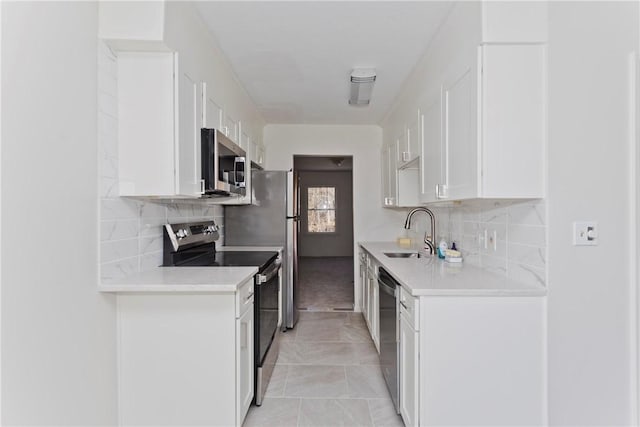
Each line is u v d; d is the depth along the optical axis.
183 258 2.30
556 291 1.56
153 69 1.64
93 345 1.50
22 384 1.14
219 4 1.78
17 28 1.11
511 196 1.56
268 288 2.39
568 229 1.55
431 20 1.92
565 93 1.54
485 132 1.55
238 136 2.81
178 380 1.67
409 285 1.67
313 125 4.18
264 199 3.52
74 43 1.37
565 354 1.56
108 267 1.59
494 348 1.58
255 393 2.09
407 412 1.76
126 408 1.67
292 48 2.24
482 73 1.55
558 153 1.54
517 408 1.58
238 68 2.53
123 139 1.65
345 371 2.57
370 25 1.97
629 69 1.55
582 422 1.58
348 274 6.69
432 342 1.58
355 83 2.71
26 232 1.15
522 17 1.53
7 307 1.09
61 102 1.30
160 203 2.13
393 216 4.20
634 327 1.56
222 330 1.67
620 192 1.56
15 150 1.11
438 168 2.06
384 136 3.99
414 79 2.62
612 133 1.55
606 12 1.55
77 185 1.39
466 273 2.00
